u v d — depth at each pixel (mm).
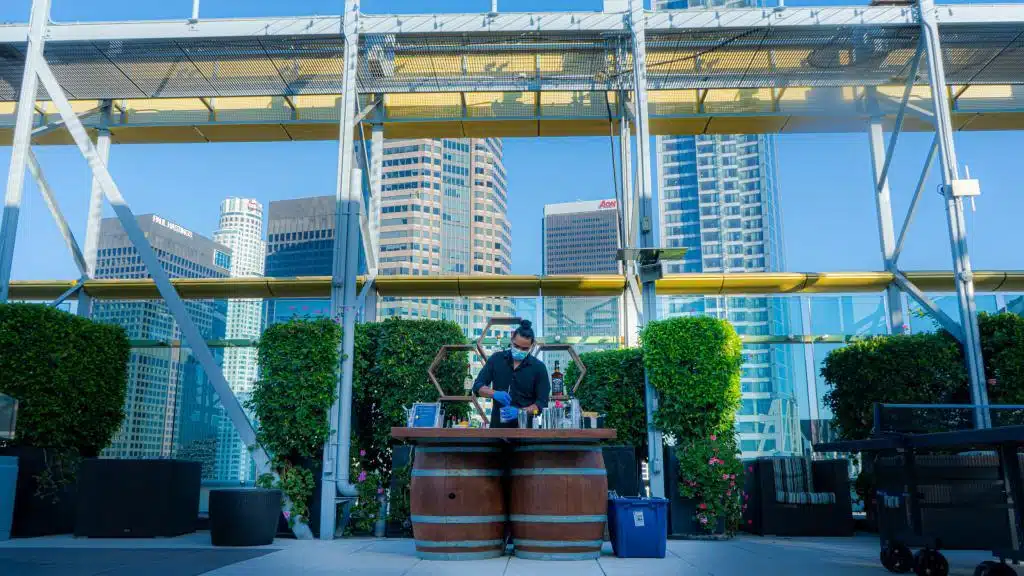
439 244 168750
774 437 9602
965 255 8555
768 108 10859
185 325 8359
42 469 7816
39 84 10344
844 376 9000
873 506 8867
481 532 5617
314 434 7926
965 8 9070
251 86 10383
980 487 4633
